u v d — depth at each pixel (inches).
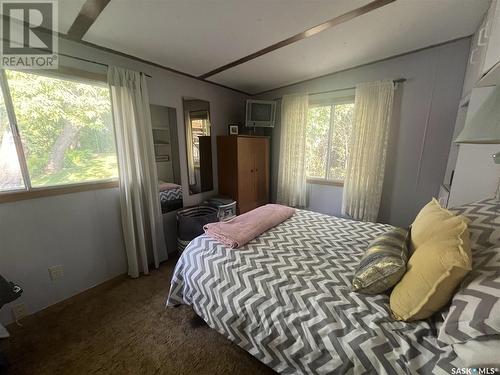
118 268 84.8
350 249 57.6
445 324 28.1
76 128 70.9
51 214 66.4
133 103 79.5
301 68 97.7
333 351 33.3
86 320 63.2
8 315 60.3
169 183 102.8
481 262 31.0
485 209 41.4
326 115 115.3
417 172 91.1
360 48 79.3
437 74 81.1
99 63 73.1
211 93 117.7
